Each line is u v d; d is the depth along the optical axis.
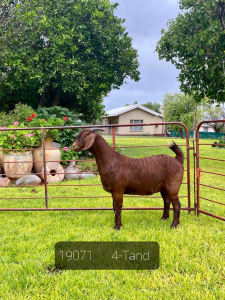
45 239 2.87
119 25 10.36
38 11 9.10
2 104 11.05
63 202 4.43
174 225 3.18
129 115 34.25
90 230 3.11
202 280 2.08
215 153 11.95
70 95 11.00
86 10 9.56
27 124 7.20
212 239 2.77
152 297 1.88
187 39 7.44
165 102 31.20
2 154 6.18
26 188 5.54
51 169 6.18
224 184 5.85
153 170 2.98
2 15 10.03
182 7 7.89
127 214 3.78
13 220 3.57
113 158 3.10
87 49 9.40
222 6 7.02
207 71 7.16
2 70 9.41
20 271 2.24
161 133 37.09
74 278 2.12
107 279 2.12
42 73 8.66
